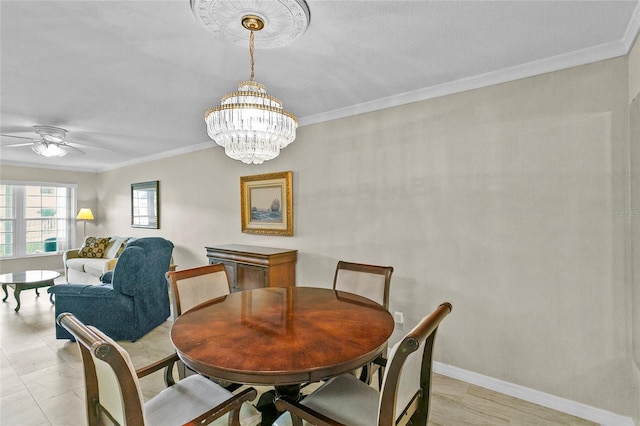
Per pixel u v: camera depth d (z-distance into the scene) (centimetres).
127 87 255
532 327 220
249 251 340
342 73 232
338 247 317
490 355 235
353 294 219
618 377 192
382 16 163
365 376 183
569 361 207
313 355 127
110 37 182
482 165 238
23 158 565
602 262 197
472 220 243
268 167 379
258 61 212
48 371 259
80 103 290
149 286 348
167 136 414
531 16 164
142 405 106
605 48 192
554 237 212
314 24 170
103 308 313
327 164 324
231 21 162
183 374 195
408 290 274
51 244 654
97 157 557
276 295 215
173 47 193
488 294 236
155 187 536
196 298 221
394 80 245
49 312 404
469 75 236
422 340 111
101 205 692
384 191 286
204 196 461
